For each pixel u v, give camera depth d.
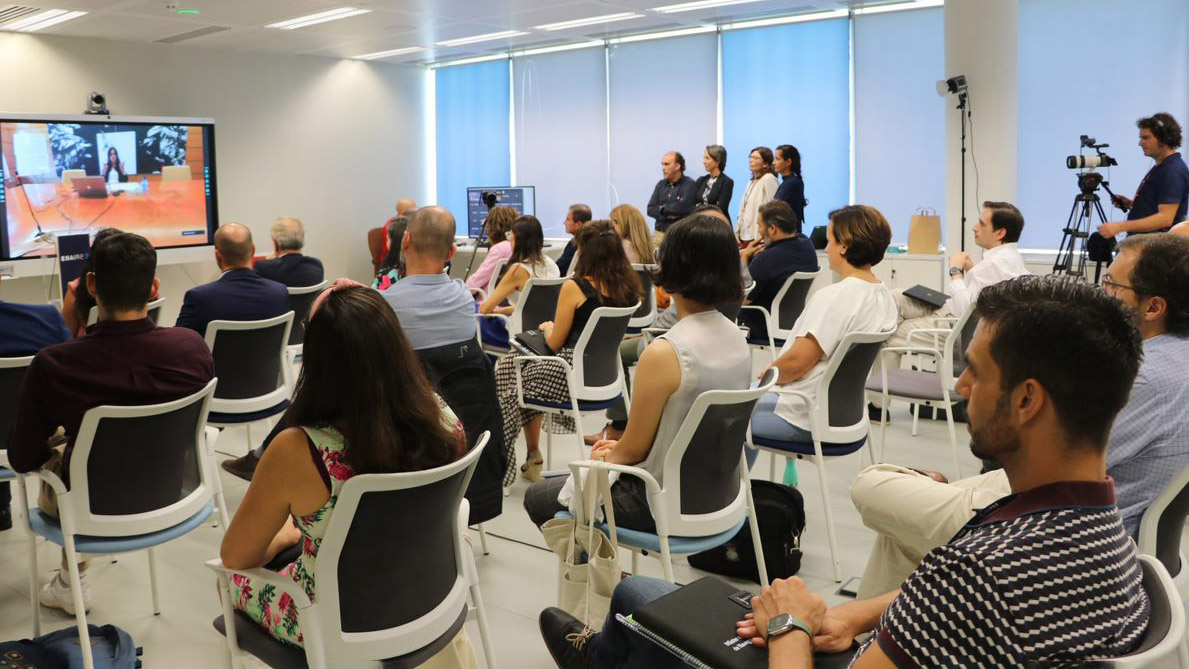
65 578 2.91
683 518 2.33
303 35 8.78
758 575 3.03
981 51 6.59
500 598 3.03
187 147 9.02
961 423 4.98
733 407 2.27
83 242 5.58
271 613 1.84
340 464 1.65
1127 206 5.93
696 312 2.36
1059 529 1.04
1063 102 7.15
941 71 7.71
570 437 4.89
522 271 4.90
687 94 9.20
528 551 3.42
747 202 7.77
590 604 2.26
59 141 8.08
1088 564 1.03
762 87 8.70
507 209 6.30
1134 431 1.83
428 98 11.55
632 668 1.80
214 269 9.66
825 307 3.05
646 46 9.41
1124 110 6.90
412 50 10.02
